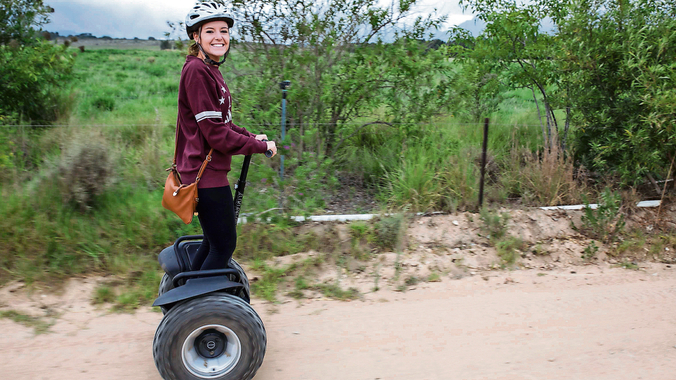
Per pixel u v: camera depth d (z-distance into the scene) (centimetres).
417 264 471
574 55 618
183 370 260
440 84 638
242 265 455
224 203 271
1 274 414
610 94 625
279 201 535
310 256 472
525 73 712
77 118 802
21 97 746
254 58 611
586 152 661
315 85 609
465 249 506
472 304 398
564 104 661
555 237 535
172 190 265
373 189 634
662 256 512
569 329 356
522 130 775
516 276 460
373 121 677
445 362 310
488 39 720
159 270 434
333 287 424
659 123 541
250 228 495
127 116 955
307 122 611
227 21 264
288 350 323
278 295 409
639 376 296
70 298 391
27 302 382
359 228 506
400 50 604
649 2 610
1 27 736
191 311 261
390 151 658
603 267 489
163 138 714
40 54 738
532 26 701
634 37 577
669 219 571
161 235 477
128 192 542
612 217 542
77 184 500
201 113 249
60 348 321
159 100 1262
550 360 313
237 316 265
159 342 259
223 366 268
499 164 670
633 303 402
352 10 618
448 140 667
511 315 378
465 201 574
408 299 408
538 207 580
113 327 351
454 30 746
